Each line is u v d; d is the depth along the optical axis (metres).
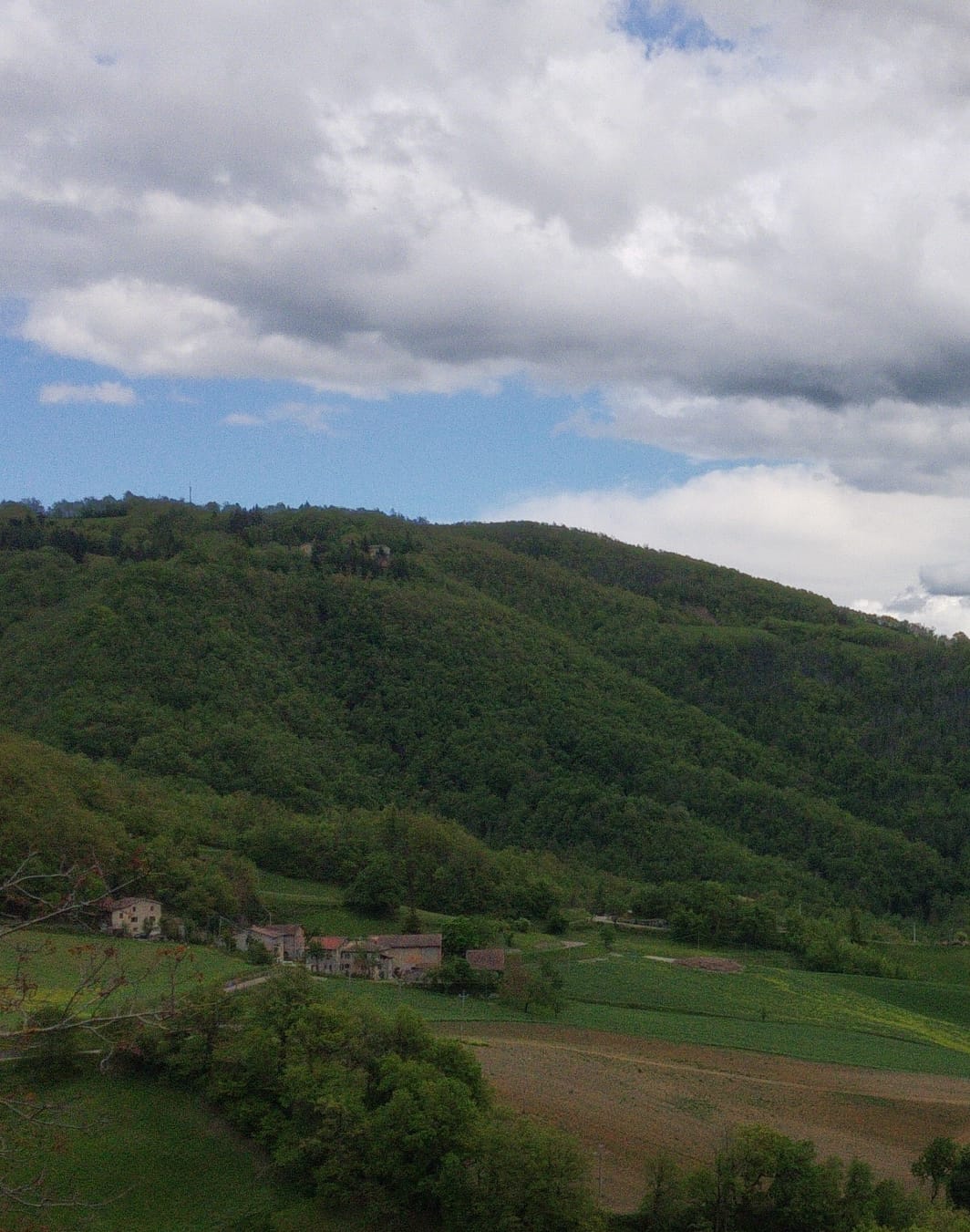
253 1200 61.66
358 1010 75.94
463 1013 100.44
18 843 106.81
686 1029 102.88
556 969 121.75
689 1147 72.75
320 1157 63.28
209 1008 69.31
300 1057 69.00
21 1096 24.70
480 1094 71.44
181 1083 68.94
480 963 115.69
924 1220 59.59
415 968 115.56
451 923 126.25
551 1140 61.47
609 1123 75.31
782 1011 115.50
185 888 123.88
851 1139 78.00
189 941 109.00
